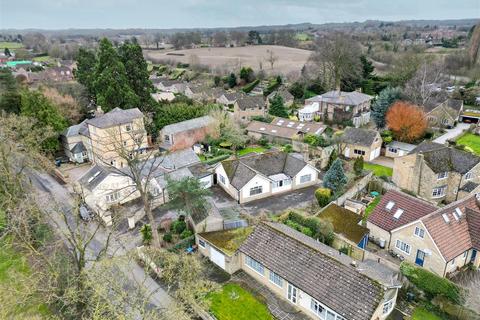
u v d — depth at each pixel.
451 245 32.25
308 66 114.12
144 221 42.09
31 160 47.59
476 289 27.12
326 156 59.50
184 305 27.55
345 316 24.86
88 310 25.36
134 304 23.75
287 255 30.03
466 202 36.97
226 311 28.55
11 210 33.47
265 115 85.38
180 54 189.00
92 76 75.31
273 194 48.38
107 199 44.75
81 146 62.50
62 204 46.41
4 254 33.50
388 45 150.50
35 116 60.34
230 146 66.50
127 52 71.38
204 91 107.56
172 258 30.66
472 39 124.06
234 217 40.94
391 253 35.75
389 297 26.84
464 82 103.38
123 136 58.19
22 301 24.59
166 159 53.81
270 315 28.16
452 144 63.62
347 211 39.09
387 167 58.22
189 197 37.38
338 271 27.27
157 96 101.25
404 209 36.19
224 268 33.44
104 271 25.52
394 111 66.31
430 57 101.44
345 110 78.88
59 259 28.56
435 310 28.78
